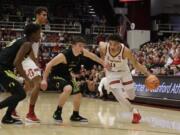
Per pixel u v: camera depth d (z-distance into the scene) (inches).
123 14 901.2
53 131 192.5
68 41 817.5
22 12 1002.7
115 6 989.8
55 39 810.2
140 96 408.5
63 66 232.5
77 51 231.1
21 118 245.3
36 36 212.5
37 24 212.5
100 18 1015.0
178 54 428.5
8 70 210.1
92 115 283.4
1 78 210.2
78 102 237.0
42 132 188.2
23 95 211.8
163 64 468.8
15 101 210.7
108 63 240.8
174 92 354.6
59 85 235.0
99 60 240.7
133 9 796.0
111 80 243.8
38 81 224.7
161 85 376.8
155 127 220.5
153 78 231.1
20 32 826.8
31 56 226.1
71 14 1034.7
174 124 237.3
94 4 1054.4
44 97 531.5
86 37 868.6
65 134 183.8
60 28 882.1
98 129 205.0
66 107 352.5
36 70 224.1
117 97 243.0
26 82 227.0
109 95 469.7
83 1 1069.8
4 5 1005.8
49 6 1058.7
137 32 784.3
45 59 734.5
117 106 377.4
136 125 227.9
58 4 1063.0
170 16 907.4
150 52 550.9
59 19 975.0
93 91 547.8
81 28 928.3
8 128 199.2
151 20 865.5
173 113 313.9
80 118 238.8
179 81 350.0
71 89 232.2
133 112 240.7
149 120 258.5
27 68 223.3
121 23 866.8
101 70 564.7
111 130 202.5
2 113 265.3
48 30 850.1
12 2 1032.2
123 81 246.7
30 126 208.5
